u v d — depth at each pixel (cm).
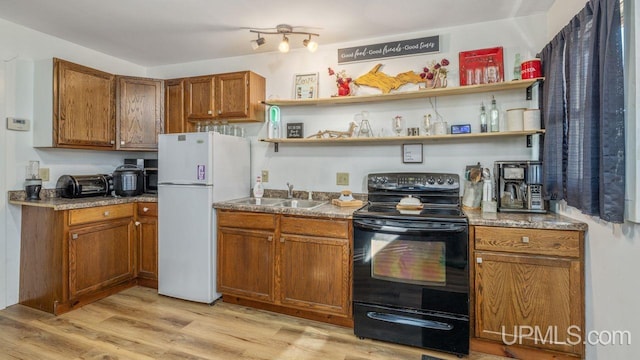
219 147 281
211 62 349
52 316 249
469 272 204
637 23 132
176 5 233
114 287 295
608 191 142
